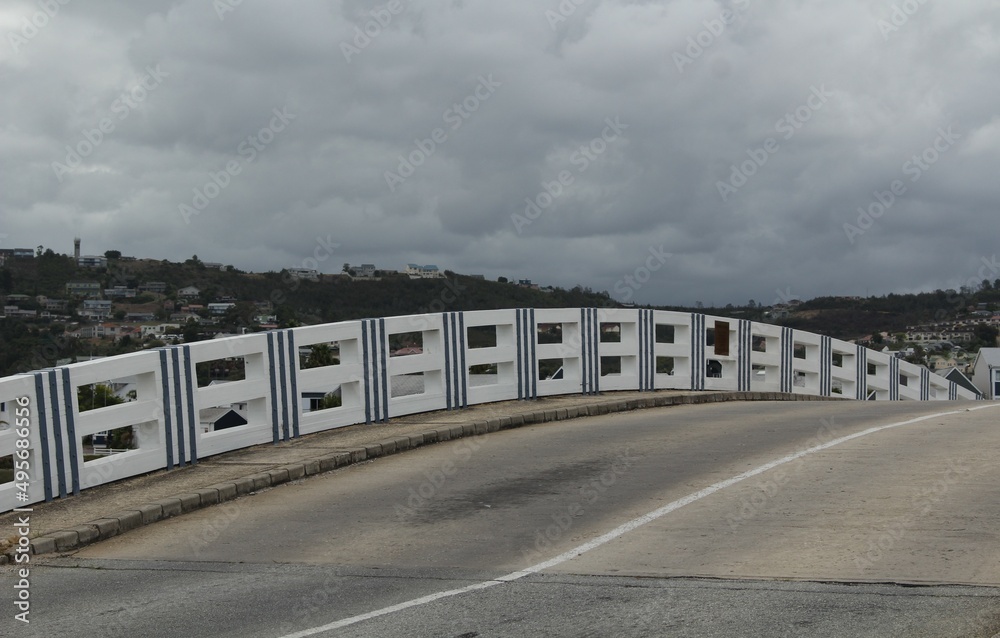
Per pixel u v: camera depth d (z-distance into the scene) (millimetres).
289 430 13375
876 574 6934
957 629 5766
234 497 10625
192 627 6262
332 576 7434
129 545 8828
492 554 7918
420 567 7605
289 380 13406
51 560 8352
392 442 12961
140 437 11711
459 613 6332
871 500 9164
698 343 21047
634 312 19562
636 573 7195
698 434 13773
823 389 25281
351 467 12094
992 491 9336
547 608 6387
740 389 22266
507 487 10492
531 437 13992
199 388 12164
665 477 10680
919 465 10719
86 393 13242
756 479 10367
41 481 10109
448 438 13875
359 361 14484
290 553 8227
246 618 6422
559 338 19609
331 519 9398
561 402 17188
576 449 12734
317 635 5984
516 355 17250
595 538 8273
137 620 6465
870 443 12367
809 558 7406
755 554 7586
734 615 6117
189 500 10078
